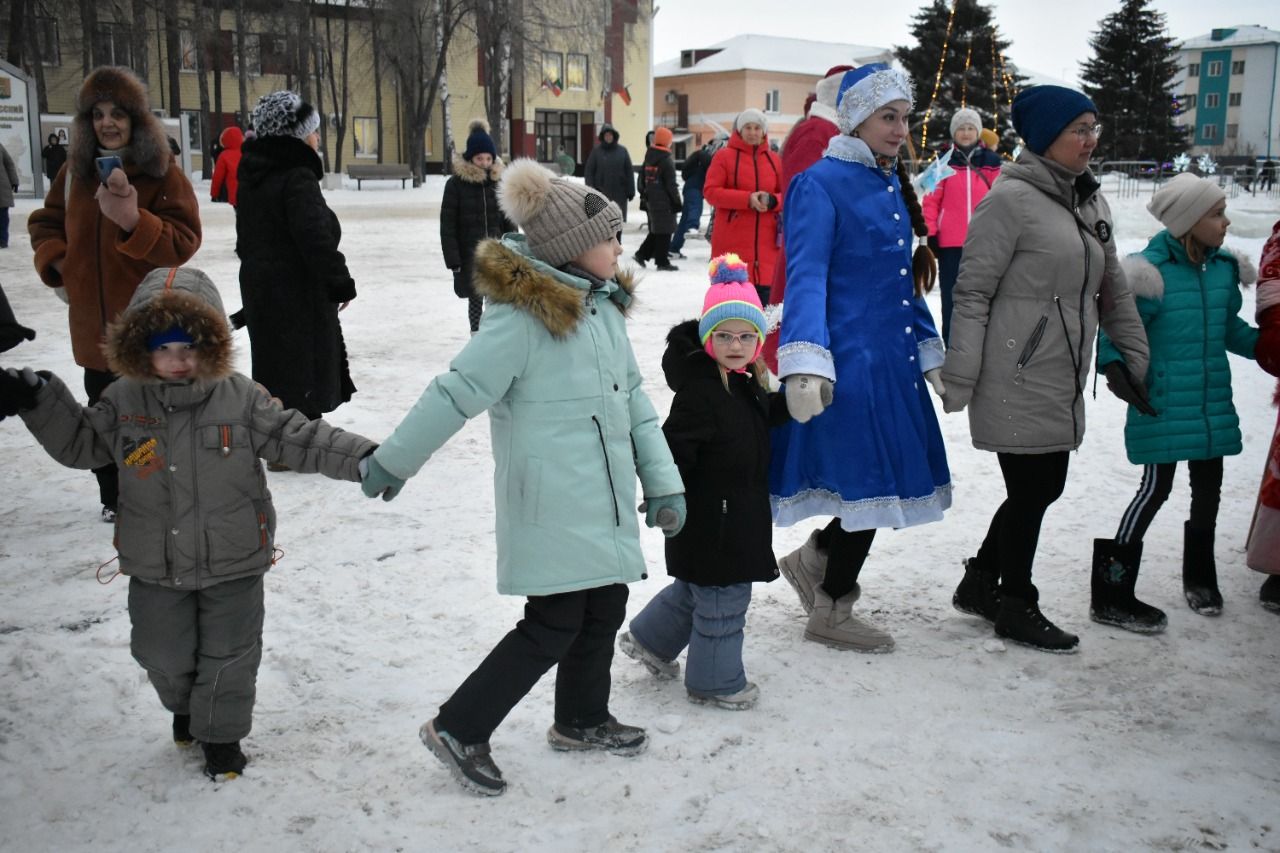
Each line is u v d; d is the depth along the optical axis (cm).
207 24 4109
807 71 8025
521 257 289
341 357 603
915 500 378
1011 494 396
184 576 287
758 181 925
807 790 300
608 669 317
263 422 294
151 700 347
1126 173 3228
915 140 4184
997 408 385
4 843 273
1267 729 336
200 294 299
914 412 383
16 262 1532
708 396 328
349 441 290
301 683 359
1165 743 328
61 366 846
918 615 425
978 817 288
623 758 317
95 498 550
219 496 289
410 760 313
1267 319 403
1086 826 285
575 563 293
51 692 350
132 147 478
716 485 332
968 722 339
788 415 355
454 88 5156
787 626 413
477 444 663
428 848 273
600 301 307
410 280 1430
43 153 2706
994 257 382
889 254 377
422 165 3981
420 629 400
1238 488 575
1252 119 8700
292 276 565
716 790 301
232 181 1875
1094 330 388
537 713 343
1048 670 377
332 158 5053
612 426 300
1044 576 464
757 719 340
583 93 5612
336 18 4738
